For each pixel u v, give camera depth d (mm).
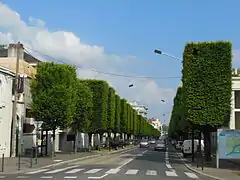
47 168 28781
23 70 45219
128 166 31234
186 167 32594
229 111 33656
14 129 36562
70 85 40312
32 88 39969
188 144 50469
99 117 60281
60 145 59281
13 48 52250
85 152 57000
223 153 30125
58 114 38844
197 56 34188
